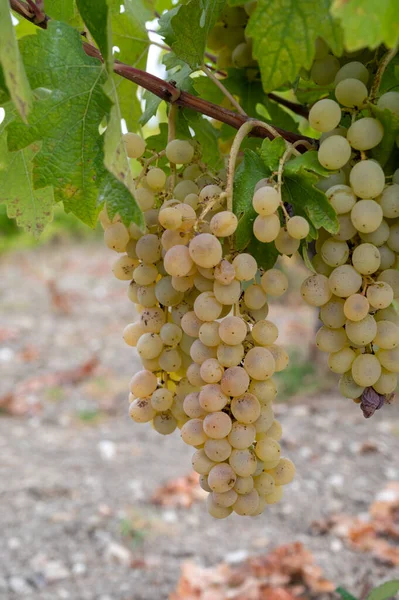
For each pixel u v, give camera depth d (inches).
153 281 27.9
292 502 103.0
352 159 25.8
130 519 95.9
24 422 137.8
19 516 95.8
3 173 31.7
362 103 25.6
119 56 32.2
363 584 79.0
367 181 24.7
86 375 165.5
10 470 111.6
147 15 33.1
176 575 83.4
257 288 26.1
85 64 26.1
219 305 25.4
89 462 116.9
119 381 162.9
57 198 26.8
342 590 36.1
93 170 26.6
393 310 27.0
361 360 26.2
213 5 27.9
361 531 89.4
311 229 25.3
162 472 113.2
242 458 25.5
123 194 24.7
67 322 225.9
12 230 364.5
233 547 90.2
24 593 78.5
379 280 26.3
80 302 257.3
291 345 180.4
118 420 139.4
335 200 25.1
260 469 26.5
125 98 32.6
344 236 25.5
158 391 27.7
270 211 24.2
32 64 25.8
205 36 28.4
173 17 28.2
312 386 153.9
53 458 118.3
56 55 25.9
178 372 28.3
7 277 307.9
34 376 167.6
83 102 26.2
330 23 23.6
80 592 79.1
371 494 105.0
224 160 31.7
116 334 210.8
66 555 86.8
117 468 114.5
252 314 26.3
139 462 117.5
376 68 27.4
